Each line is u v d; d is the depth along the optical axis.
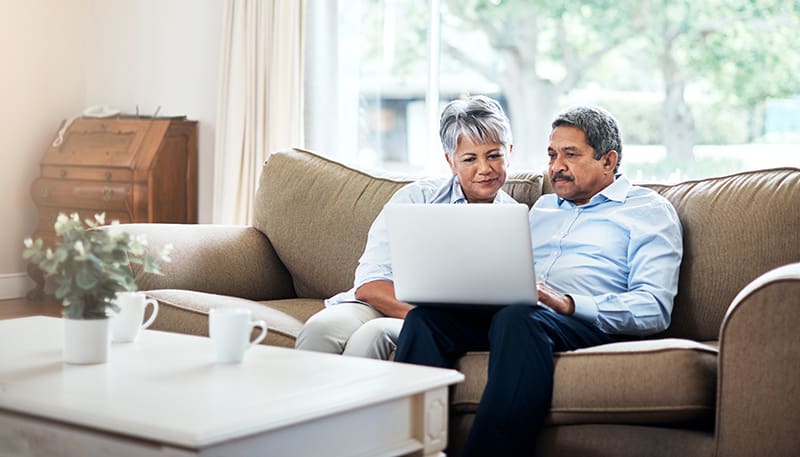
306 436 1.61
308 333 2.51
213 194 5.26
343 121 4.91
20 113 5.59
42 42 5.67
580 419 2.16
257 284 3.31
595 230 2.64
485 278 2.28
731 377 2.00
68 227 2.00
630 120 4.59
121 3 5.74
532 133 4.84
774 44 4.21
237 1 5.02
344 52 4.90
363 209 3.22
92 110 5.59
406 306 2.63
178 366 1.93
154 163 5.18
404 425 1.80
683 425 2.10
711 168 4.39
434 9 4.92
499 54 4.88
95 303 1.97
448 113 2.78
